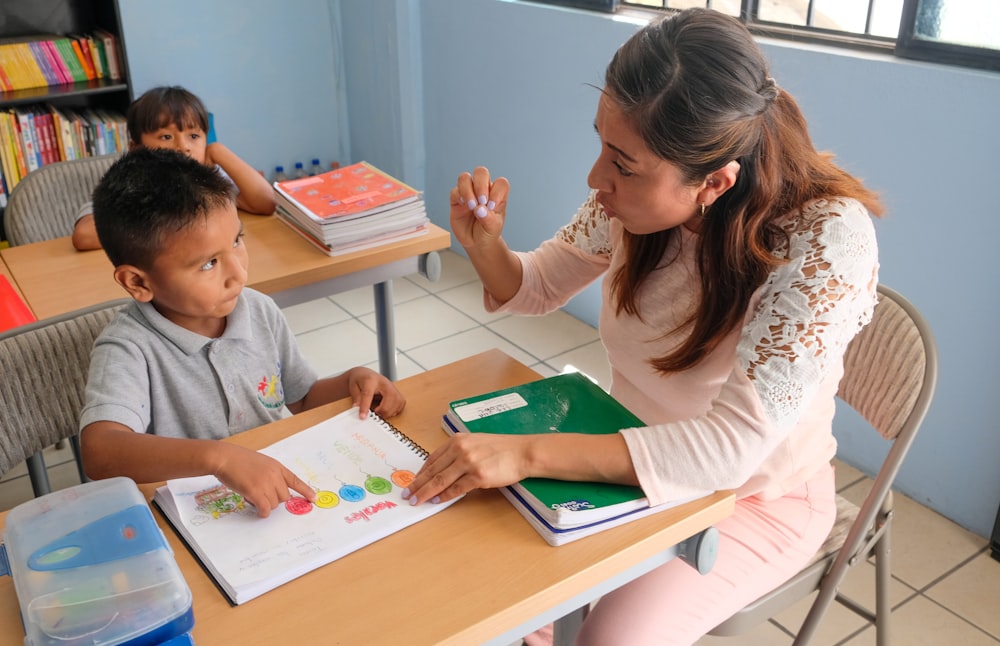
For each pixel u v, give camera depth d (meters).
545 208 3.08
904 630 1.81
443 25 3.28
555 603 0.89
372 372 1.25
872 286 1.11
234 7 3.53
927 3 1.94
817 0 2.22
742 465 1.02
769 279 1.09
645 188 1.03
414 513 0.97
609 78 1.01
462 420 1.11
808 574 1.30
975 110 1.83
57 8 3.22
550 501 0.96
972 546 2.04
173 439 1.03
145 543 0.82
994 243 1.87
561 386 1.20
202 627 0.83
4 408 1.31
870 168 2.07
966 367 2.00
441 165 3.56
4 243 3.10
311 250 1.87
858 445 2.29
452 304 3.22
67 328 1.35
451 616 0.84
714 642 1.79
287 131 3.86
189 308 1.18
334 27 3.80
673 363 1.19
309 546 0.91
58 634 0.74
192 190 1.12
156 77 3.46
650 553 0.96
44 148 3.10
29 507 0.87
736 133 0.99
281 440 1.11
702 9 1.03
